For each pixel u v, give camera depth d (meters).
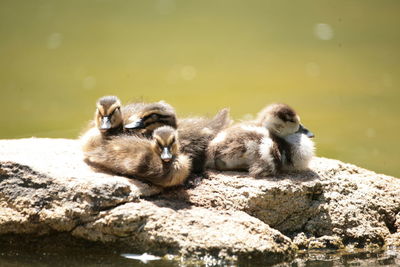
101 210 11.83
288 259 11.88
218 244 11.33
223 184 13.06
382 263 11.94
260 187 12.84
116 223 11.59
